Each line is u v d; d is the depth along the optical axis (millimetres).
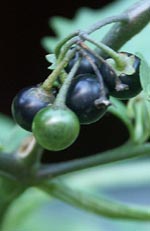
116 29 162
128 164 286
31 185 201
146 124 206
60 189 210
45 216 290
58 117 142
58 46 147
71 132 142
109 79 150
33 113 150
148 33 217
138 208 211
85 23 262
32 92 152
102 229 287
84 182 267
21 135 226
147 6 161
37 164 198
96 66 148
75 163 198
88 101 145
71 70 145
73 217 295
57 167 198
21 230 257
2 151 206
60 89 144
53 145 143
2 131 261
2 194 205
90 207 211
